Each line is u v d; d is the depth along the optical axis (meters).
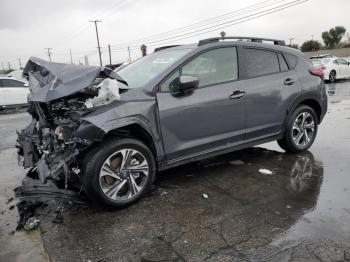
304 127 5.52
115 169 3.69
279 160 5.27
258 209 3.67
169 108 3.96
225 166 5.05
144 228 3.36
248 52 4.81
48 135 4.08
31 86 4.44
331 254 2.83
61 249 3.06
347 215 3.46
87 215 3.66
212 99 4.29
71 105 3.78
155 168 4.01
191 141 4.23
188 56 4.25
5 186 4.70
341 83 19.20
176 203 3.88
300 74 5.33
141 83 4.07
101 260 2.89
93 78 3.62
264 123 4.94
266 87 4.86
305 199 3.87
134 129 3.85
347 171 4.69
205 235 3.19
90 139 3.41
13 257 2.99
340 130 7.12
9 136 8.73
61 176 3.78
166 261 2.84
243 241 3.08
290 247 2.95
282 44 5.44
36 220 3.55
